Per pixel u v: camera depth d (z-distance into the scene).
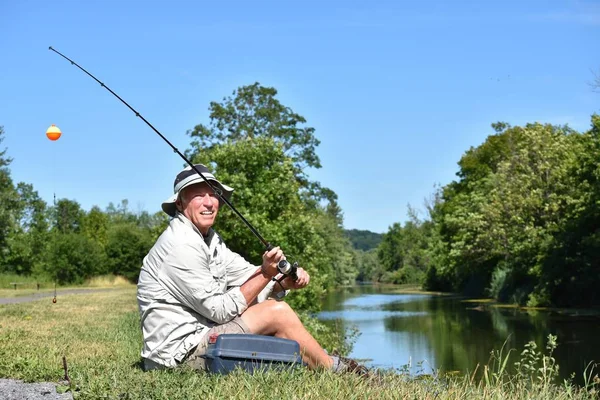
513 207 37.00
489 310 29.70
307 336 4.84
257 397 3.97
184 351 4.81
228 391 4.08
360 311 30.44
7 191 41.00
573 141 37.72
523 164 37.97
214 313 4.79
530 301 30.95
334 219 67.38
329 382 4.27
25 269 45.66
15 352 6.44
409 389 4.38
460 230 42.59
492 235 38.53
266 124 42.72
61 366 5.42
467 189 53.56
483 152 53.66
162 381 4.38
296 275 5.20
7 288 39.50
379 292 56.09
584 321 22.62
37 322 11.29
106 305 17.25
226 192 5.32
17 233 45.97
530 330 19.98
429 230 78.94
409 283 84.88
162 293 4.88
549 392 4.56
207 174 5.16
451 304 35.34
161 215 19.97
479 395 4.34
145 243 51.03
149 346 4.92
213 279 4.95
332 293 53.94
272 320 4.84
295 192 17.58
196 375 4.48
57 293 29.39
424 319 25.31
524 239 35.50
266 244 5.01
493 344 16.64
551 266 30.53
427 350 15.55
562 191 35.25
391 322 24.02
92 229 65.56
